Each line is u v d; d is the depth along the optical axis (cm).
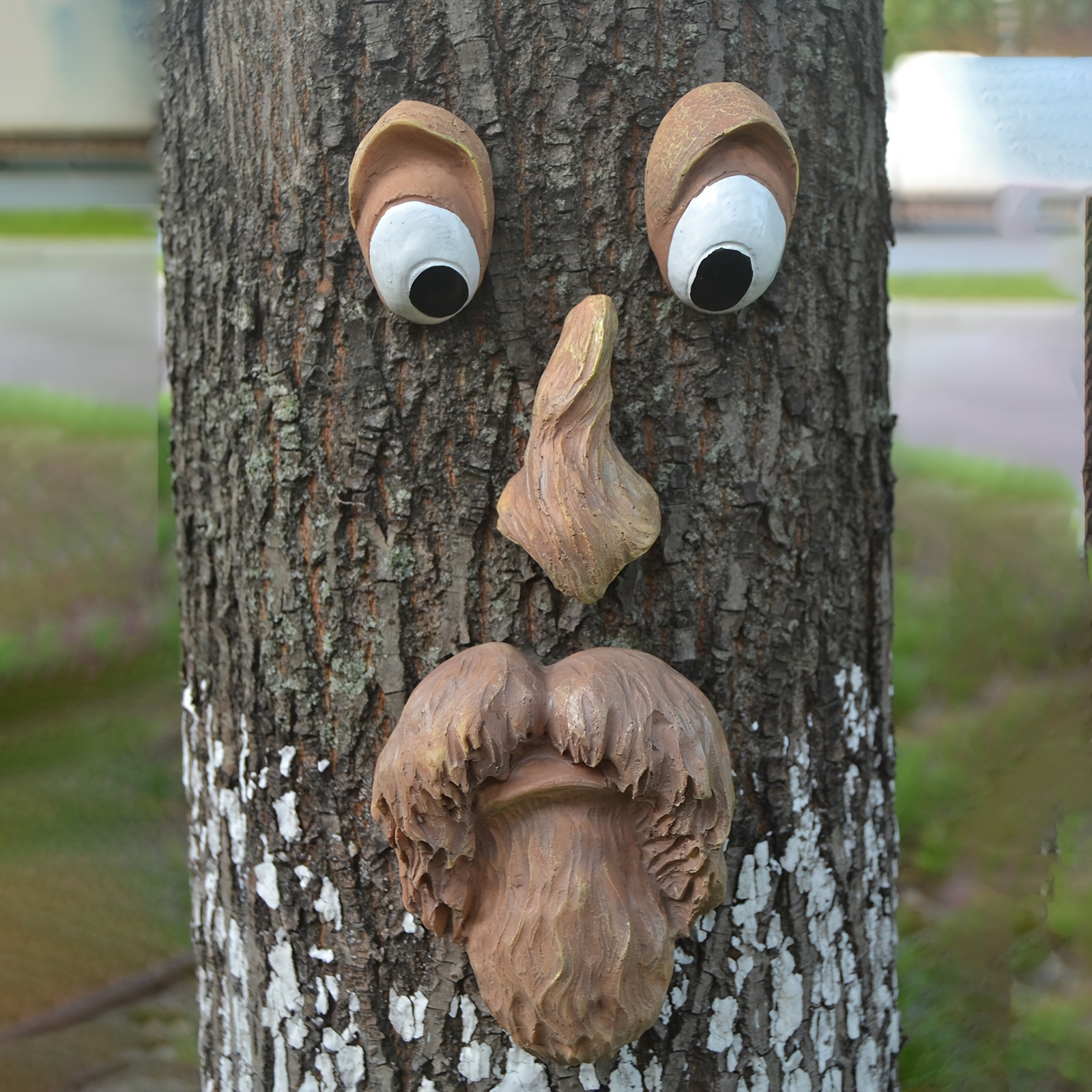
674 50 87
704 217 83
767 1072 93
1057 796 163
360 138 87
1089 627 176
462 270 83
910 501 276
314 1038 94
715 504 89
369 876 92
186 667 100
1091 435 112
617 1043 83
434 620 89
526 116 86
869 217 94
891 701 100
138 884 177
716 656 90
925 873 163
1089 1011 138
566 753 82
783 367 90
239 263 91
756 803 92
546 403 83
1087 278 112
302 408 90
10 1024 150
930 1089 130
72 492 254
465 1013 91
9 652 229
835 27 91
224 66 91
